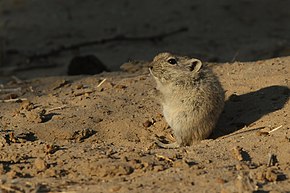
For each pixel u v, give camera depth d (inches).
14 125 764.6
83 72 1059.3
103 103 810.2
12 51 1285.7
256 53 1198.3
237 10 1467.8
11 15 1496.1
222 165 621.3
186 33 1354.6
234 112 767.7
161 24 1401.3
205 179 587.8
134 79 880.9
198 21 1414.9
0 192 577.0
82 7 1521.9
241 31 1360.7
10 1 1561.3
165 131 756.0
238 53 1206.9
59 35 1368.1
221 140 690.2
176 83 716.0
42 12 1504.7
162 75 721.0
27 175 622.8
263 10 1465.3
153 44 1306.6
